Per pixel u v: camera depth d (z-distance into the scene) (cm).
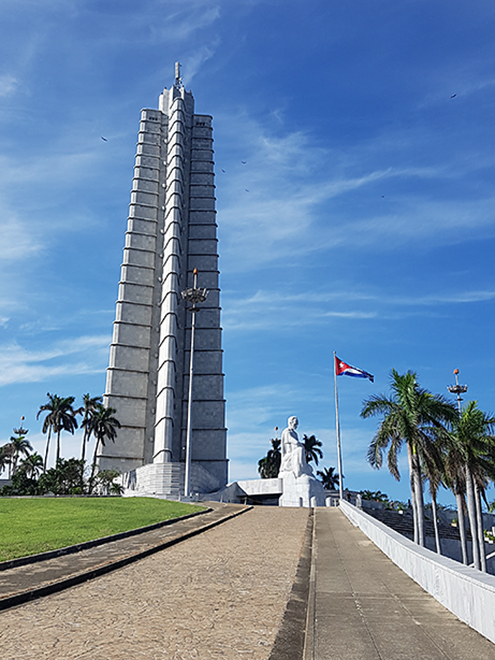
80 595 1156
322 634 834
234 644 806
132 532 2197
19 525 2220
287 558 1664
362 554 1755
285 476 6819
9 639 843
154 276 8794
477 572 928
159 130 9738
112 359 8175
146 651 775
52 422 7681
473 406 3694
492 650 746
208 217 9450
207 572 1419
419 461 3114
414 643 782
